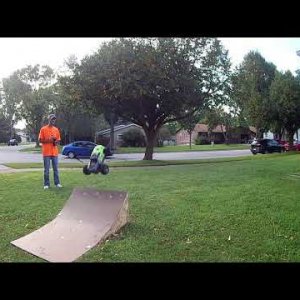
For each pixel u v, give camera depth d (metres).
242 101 26.25
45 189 10.41
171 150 48.66
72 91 23.20
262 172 13.41
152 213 7.55
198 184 10.76
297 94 36.47
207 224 6.77
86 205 7.03
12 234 6.63
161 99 23.28
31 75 65.12
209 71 23.97
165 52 22.12
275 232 6.25
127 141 58.94
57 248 5.81
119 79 21.67
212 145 66.00
